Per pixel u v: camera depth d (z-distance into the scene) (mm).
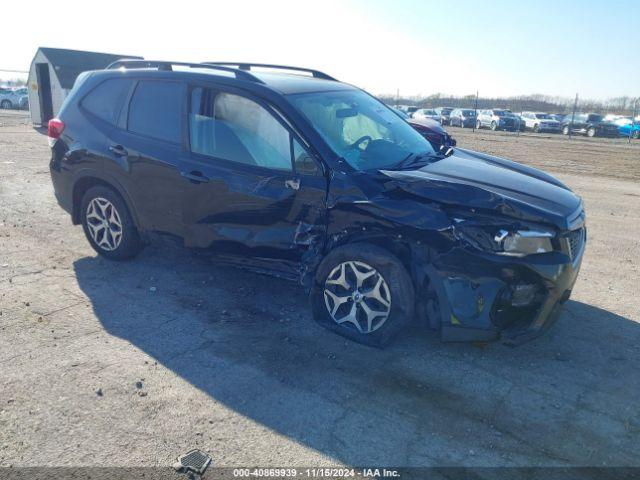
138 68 5031
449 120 39594
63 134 5223
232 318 4242
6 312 4164
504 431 3023
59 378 3324
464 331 3527
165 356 3643
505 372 3629
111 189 5012
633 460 2830
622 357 3902
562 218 3531
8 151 12438
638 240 6953
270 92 4160
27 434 2826
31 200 7625
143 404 3111
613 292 5129
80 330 3945
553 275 3459
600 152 20594
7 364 3451
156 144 4617
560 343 4070
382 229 3656
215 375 3439
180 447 2783
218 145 4324
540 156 18141
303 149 3938
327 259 3904
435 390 3383
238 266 4398
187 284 4859
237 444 2826
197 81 4496
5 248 5574
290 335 3998
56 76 19234
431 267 3525
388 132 4656
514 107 55812
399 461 2754
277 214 4043
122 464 2650
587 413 3219
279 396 3250
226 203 4234
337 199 3783
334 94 4695
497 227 3432
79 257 5406
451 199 3525
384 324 3773
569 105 51125
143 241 4941
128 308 4336
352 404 3203
